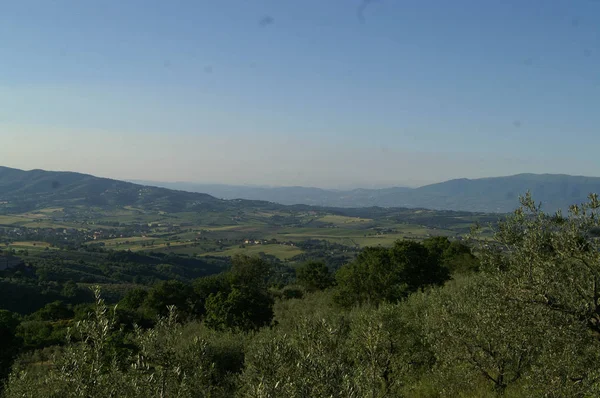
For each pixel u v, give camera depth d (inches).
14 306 2412.6
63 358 274.4
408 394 495.8
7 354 1058.7
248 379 335.6
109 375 283.1
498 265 392.8
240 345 754.2
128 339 488.4
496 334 408.2
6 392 388.2
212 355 661.3
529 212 375.6
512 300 347.6
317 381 268.2
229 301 1251.2
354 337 507.2
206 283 1914.4
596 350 315.9
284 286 2819.9
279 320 1333.7
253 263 2239.2
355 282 1423.5
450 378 472.7
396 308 636.7
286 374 286.4
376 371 361.7
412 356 551.2
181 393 283.9
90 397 257.4
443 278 1555.1
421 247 1630.2
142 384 279.6
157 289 1704.0
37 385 335.9
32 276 3336.6
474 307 439.2
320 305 1578.5
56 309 1801.2
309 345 327.3
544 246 352.2
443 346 460.1
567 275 332.8
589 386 308.2
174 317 337.7
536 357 404.5
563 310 320.8
